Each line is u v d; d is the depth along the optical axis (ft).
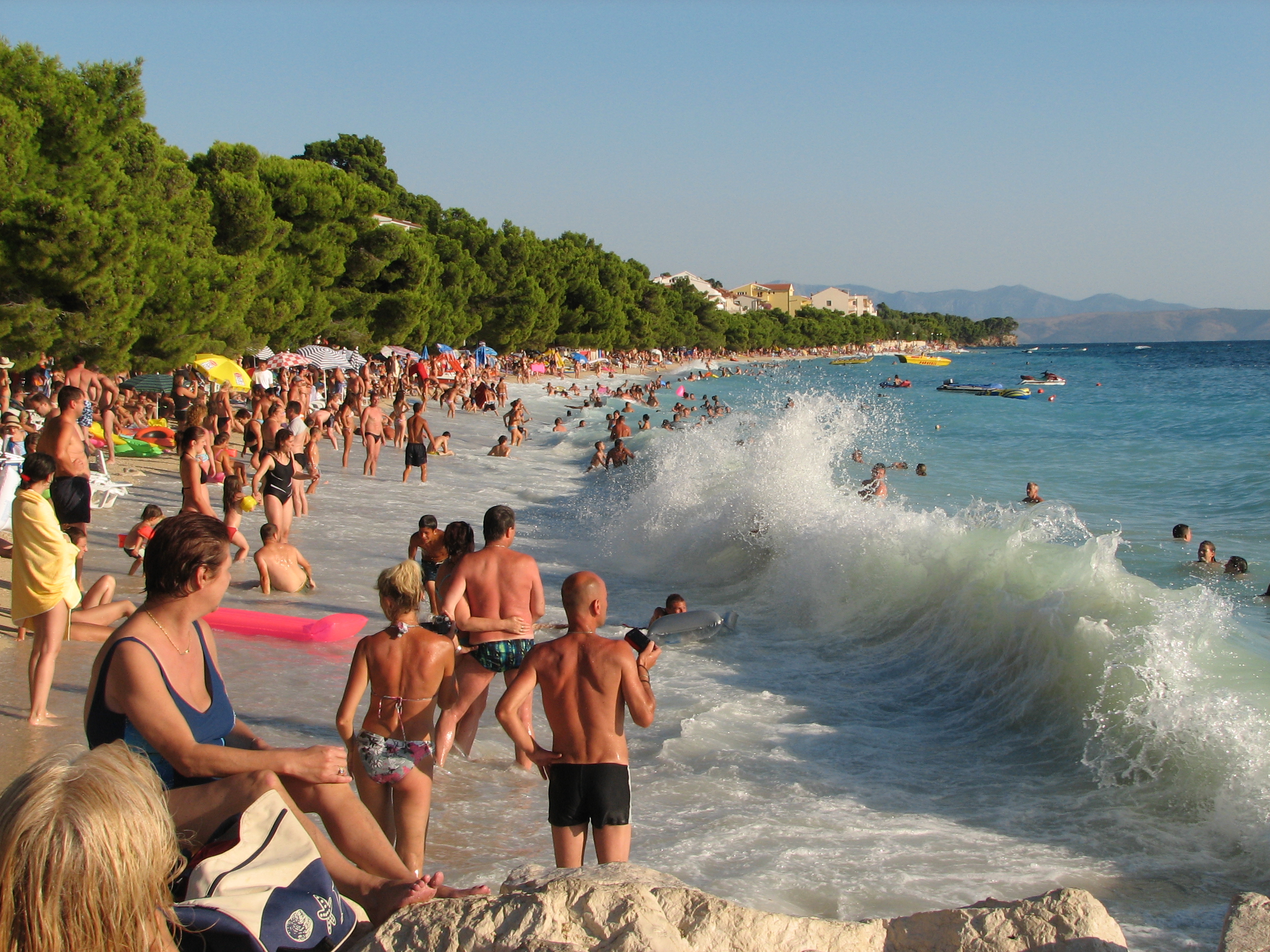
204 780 9.21
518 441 98.27
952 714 25.99
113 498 46.60
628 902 8.57
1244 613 33.78
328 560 40.32
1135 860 17.51
